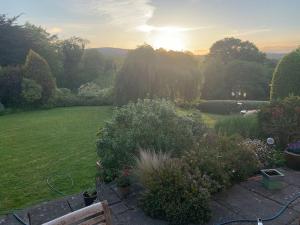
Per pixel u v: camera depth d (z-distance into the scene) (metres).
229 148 4.79
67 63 32.06
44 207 4.00
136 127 4.79
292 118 6.08
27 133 10.54
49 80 19.41
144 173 3.81
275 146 6.04
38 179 5.71
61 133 10.45
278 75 10.39
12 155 7.55
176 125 4.95
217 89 30.67
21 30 28.73
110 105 20.86
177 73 14.99
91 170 6.20
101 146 4.86
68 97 20.84
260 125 6.43
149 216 3.62
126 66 15.32
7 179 5.74
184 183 3.53
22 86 18.23
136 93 15.13
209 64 31.31
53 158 7.20
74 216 1.63
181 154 4.49
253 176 4.77
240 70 30.23
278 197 4.01
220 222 3.41
